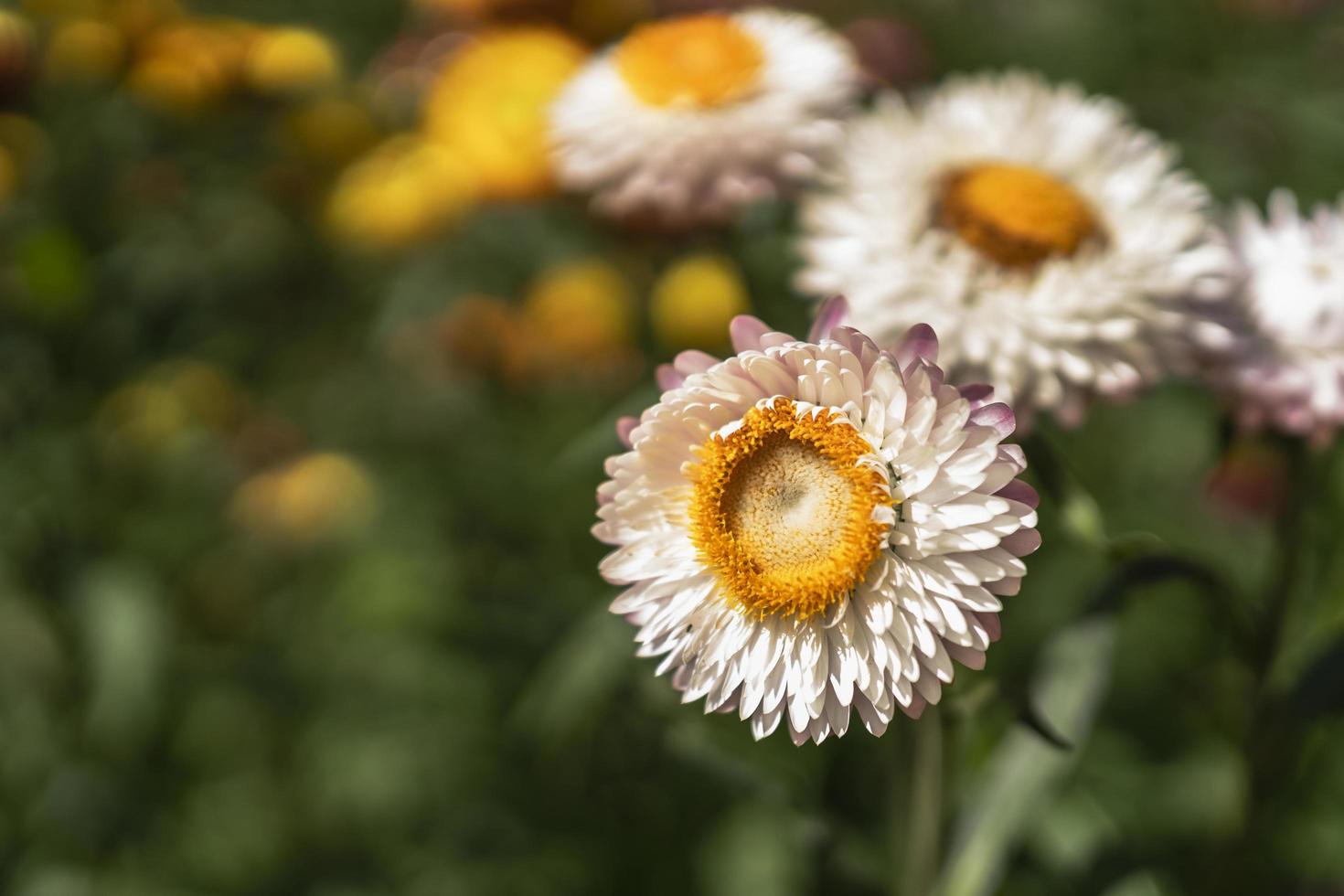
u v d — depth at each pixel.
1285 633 0.45
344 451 0.65
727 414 0.35
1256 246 0.42
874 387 0.34
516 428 0.62
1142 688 0.54
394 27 0.74
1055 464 0.40
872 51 0.57
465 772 0.55
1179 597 0.54
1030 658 0.52
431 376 0.63
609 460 0.35
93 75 0.53
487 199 0.52
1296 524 0.42
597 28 0.54
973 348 0.39
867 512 0.34
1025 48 0.72
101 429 0.55
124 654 0.51
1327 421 0.40
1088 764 0.52
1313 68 0.70
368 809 0.56
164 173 0.56
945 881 0.40
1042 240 0.40
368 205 0.55
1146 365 0.39
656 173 0.45
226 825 0.56
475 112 0.51
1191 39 0.74
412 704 0.57
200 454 0.61
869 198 0.42
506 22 0.54
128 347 0.55
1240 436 0.41
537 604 0.54
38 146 0.53
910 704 0.34
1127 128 0.43
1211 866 0.44
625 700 0.48
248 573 0.64
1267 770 0.43
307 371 0.67
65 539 0.52
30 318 0.53
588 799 0.55
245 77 0.55
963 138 0.43
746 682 0.35
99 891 0.53
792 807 0.42
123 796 0.54
